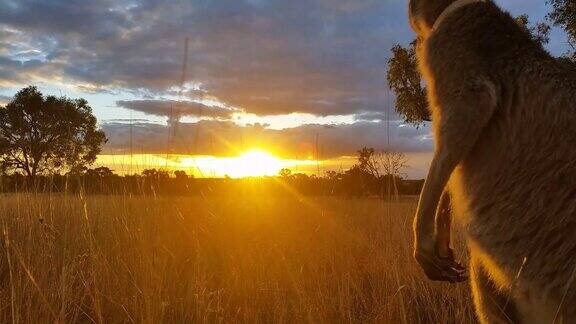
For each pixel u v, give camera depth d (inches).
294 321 185.9
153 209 261.0
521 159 107.3
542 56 114.4
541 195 104.0
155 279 191.8
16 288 177.0
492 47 115.5
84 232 230.8
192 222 274.8
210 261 241.6
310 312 177.6
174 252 234.8
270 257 246.5
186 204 282.5
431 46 123.2
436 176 109.4
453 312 199.2
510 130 109.3
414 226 113.3
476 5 122.1
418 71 140.9
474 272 125.3
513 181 107.5
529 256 104.1
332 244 261.7
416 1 139.7
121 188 276.7
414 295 196.7
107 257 216.5
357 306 201.3
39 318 158.6
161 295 188.5
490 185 110.2
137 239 221.0
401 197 242.7
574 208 100.0
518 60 113.0
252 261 235.9
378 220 265.4
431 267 114.7
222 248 258.7
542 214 103.3
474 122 109.1
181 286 201.0
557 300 101.2
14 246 199.8
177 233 258.1
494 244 109.3
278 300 190.5
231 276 219.3
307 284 212.7
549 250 102.0
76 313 165.5
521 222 105.6
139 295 181.8
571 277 98.7
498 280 113.3
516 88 110.7
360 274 231.6
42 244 210.1
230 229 284.2
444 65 118.7
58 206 257.1
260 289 206.2
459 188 116.4
